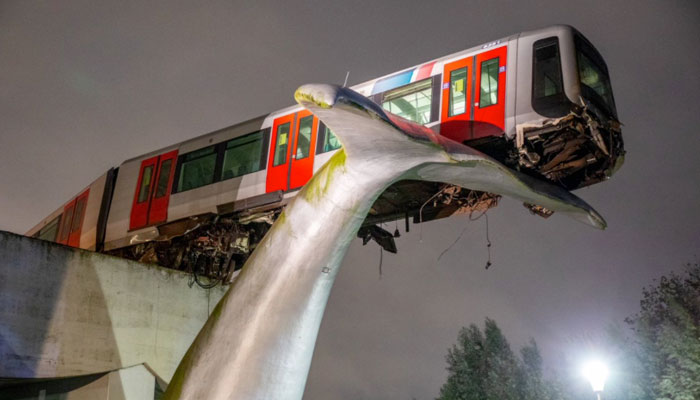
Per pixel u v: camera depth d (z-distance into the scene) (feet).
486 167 27.12
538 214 39.09
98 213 56.39
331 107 22.31
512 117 35.19
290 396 27.81
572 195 32.60
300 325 27.61
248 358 27.27
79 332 39.78
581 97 33.73
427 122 38.01
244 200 44.91
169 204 49.83
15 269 38.01
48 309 38.81
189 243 49.67
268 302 27.43
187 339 44.93
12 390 41.73
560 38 35.53
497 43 37.45
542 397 78.43
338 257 27.68
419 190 38.96
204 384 27.66
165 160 51.98
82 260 41.01
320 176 27.43
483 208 38.96
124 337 41.70
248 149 46.26
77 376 39.29
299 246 27.25
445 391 87.04
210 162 48.42
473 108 36.60
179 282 45.70
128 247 54.24
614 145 36.60
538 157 34.91
